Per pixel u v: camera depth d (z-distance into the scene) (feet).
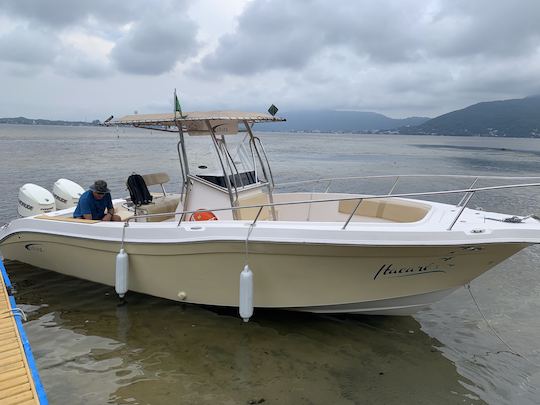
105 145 181.47
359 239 15.46
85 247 20.72
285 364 15.87
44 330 18.26
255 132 22.66
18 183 60.44
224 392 14.16
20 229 22.86
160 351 16.63
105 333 17.98
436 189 64.08
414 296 17.38
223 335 17.79
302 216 24.20
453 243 15.11
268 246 16.28
